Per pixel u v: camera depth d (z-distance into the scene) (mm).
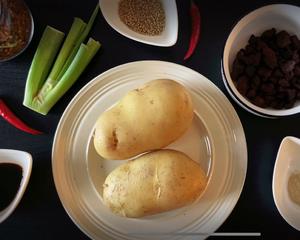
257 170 258
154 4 271
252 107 238
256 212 253
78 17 267
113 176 224
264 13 256
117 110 222
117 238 239
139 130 217
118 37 267
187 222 242
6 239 242
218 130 252
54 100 256
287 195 249
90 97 250
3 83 259
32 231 244
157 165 218
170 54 267
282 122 263
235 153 250
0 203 240
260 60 247
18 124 249
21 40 248
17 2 245
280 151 245
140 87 230
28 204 247
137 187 217
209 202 244
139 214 224
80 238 245
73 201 241
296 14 256
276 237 251
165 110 213
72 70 254
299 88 246
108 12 264
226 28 271
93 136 241
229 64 259
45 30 256
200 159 252
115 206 223
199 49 268
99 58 265
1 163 244
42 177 250
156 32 266
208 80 254
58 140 244
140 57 267
